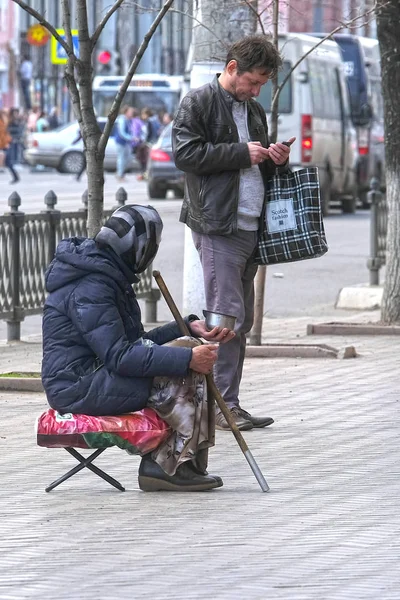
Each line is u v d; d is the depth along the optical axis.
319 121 60.38
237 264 17.58
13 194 27.08
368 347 25.95
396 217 28.16
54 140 90.81
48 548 12.70
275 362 24.11
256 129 17.53
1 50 123.06
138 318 14.87
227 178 17.33
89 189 21.44
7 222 26.89
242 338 18.27
